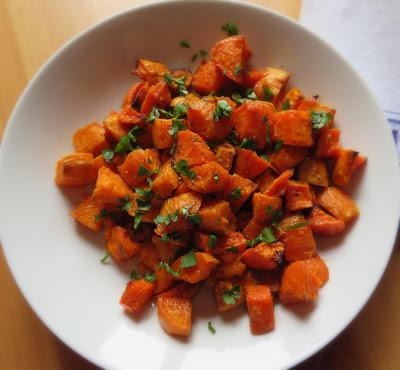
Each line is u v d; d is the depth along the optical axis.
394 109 0.24
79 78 0.23
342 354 0.23
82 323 0.22
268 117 0.22
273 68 0.23
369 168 0.22
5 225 0.22
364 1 0.24
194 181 0.21
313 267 0.21
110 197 0.22
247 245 0.22
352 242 0.22
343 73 0.22
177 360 0.21
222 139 0.22
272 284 0.22
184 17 0.23
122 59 0.24
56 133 0.23
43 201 0.23
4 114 0.25
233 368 0.21
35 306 0.21
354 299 0.21
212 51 0.23
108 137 0.23
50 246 0.22
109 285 0.23
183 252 0.22
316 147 0.22
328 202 0.22
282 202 0.22
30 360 0.23
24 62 0.25
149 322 0.22
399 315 0.23
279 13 0.23
